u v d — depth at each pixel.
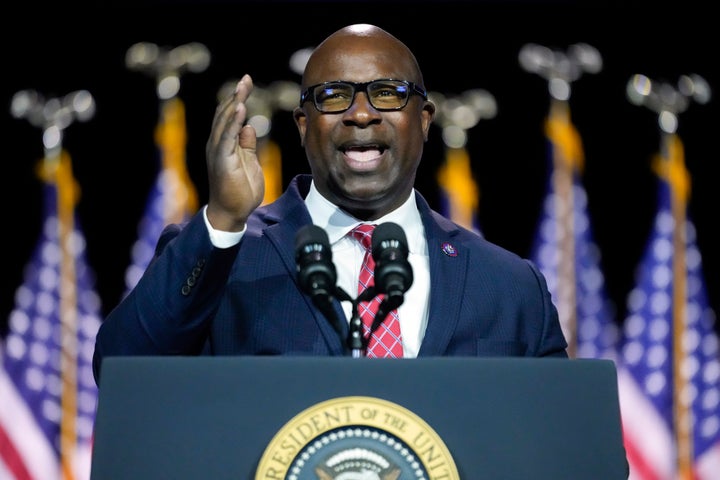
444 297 8.66
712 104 25.55
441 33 25.48
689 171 25.58
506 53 25.59
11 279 24.48
